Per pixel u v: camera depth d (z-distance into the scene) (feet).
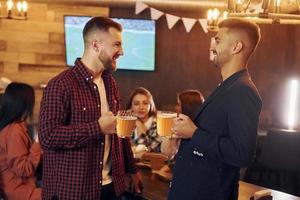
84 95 6.98
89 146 6.89
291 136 11.39
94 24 7.06
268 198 7.54
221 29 6.33
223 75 6.34
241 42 6.15
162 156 9.70
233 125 5.81
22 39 18.53
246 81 6.03
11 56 18.52
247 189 8.68
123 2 18.80
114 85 7.68
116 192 7.43
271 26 19.69
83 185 6.86
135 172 8.18
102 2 18.71
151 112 13.19
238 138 5.73
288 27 19.44
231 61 6.24
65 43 18.63
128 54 19.13
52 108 6.72
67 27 18.54
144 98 13.08
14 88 9.23
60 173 6.86
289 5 8.95
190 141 6.16
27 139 9.27
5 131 9.11
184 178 6.26
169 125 7.09
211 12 11.00
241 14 8.29
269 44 19.79
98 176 7.02
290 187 11.29
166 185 8.70
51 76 18.84
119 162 7.54
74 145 6.70
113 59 7.13
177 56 19.71
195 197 6.14
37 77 18.76
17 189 9.23
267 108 19.67
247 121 5.77
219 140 5.86
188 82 19.85
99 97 7.14
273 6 8.47
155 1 18.89
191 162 6.22
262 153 11.64
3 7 18.08
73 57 18.71
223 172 6.07
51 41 18.72
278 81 19.71
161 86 19.71
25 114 9.25
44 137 6.70
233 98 5.91
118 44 7.12
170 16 19.25
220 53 6.29
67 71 7.08
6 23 18.35
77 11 18.71
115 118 6.79
